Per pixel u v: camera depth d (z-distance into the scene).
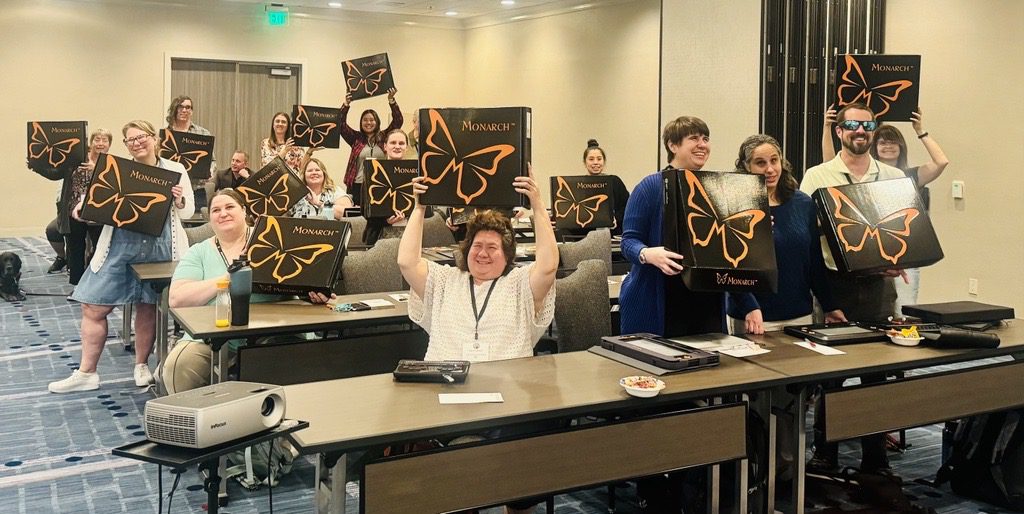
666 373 2.60
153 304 4.76
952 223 6.32
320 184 6.16
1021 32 5.78
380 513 2.09
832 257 3.17
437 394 2.38
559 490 2.33
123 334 5.73
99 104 11.21
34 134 6.56
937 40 6.29
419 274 2.92
